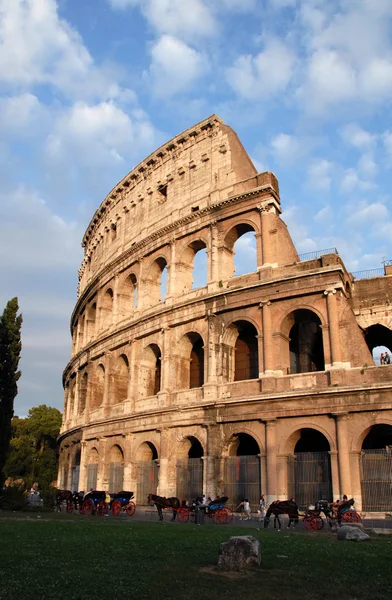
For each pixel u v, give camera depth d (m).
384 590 18.08
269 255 56.44
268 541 28.09
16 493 52.94
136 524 38.66
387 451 45.66
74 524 36.72
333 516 40.41
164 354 61.81
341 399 47.62
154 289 70.44
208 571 20.47
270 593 17.48
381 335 61.84
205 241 63.16
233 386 54.31
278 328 53.38
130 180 80.00
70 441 83.81
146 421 61.12
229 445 53.19
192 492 54.44
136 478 61.62
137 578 18.80
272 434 50.00
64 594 16.44
